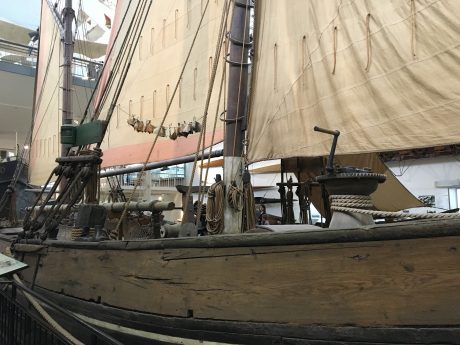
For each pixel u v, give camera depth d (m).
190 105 6.07
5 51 15.62
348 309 1.86
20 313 3.50
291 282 2.01
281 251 2.05
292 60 3.44
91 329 2.34
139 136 7.26
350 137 3.01
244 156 3.62
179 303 2.42
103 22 15.39
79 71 15.20
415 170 11.16
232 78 3.69
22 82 14.67
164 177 17.59
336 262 1.90
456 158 10.38
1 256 3.50
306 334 1.95
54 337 2.83
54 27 11.30
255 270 2.12
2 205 7.18
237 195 3.44
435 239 1.70
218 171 12.92
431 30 2.60
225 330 2.20
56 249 3.61
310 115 3.27
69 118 9.86
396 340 1.75
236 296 2.18
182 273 2.42
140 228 4.61
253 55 3.72
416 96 2.67
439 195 10.64
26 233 4.30
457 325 1.65
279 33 3.56
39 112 11.98
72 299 3.26
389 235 1.77
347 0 3.09
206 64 5.83
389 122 2.80
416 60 2.67
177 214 15.39
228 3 3.76
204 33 5.90
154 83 6.92
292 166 5.97
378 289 1.80
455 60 2.50
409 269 1.74
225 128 3.68
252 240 2.12
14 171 8.23
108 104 8.13
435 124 2.58
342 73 3.09
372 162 6.47
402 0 2.76
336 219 2.23
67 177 3.94
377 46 2.89
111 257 2.93
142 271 2.67
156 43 6.95
